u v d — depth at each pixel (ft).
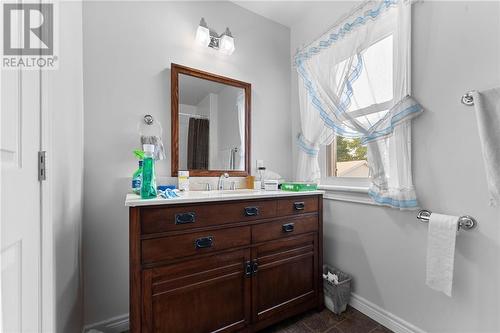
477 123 3.31
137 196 3.78
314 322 4.71
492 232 3.29
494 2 3.27
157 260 3.28
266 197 4.29
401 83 4.19
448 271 3.50
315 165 6.07
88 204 4.30
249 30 6.35
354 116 4.95
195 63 5.46
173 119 5.08
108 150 4.48
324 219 6.09
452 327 3.70
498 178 3.10
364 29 4.74
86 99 4.30
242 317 4.00
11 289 2.01
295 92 6.98
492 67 3.28
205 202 3.67
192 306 3.55
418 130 4.10
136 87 4.76
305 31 6.63
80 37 4.09
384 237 4.68
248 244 4.09
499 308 3.22
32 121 2.39
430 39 3.94
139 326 3.13
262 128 6.54
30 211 2.32
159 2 5.06
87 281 4.30
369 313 4.89
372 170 4.58
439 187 3.83
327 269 5.81
